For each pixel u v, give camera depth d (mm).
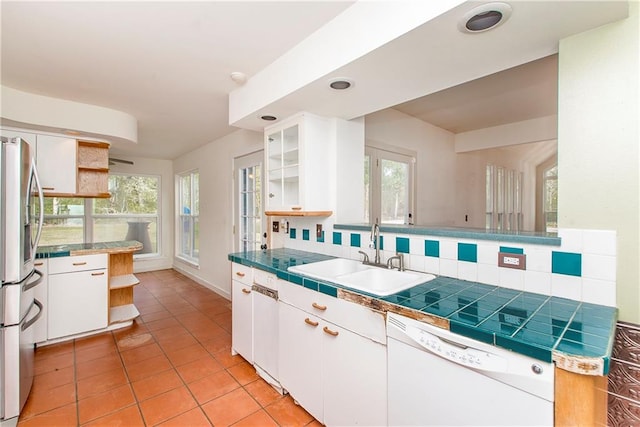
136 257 5695
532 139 3736
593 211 1263
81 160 3396
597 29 1230
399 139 3475
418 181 3734
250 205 3812
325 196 2475
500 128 4012
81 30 1707
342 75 1697
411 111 3441
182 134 4125
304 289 1773
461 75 1702
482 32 1271
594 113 1246
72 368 2328
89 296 2920
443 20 1189
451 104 3197
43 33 1734
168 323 3250
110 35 1761
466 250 1661
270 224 3291
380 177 3260
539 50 1422
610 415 1198
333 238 2477
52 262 2742
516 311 1200
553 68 2361
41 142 3008
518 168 6129
